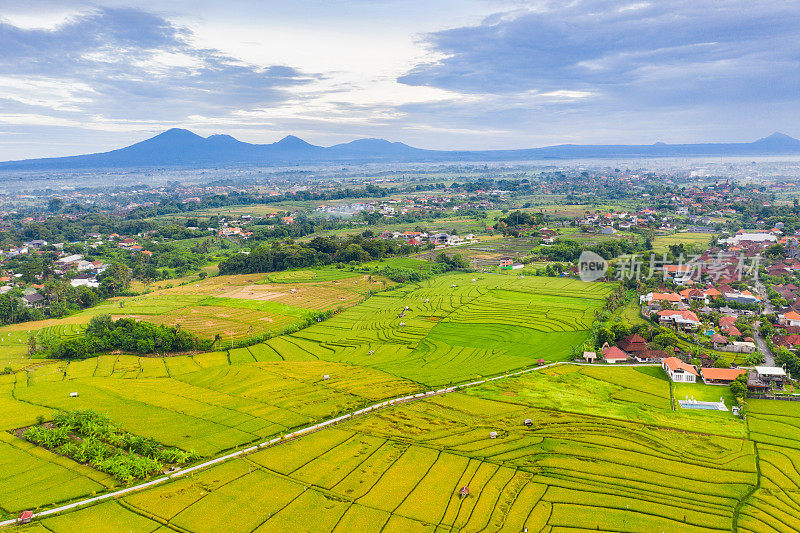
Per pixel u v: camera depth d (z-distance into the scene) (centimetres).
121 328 18325
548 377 14500
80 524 8550
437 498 9188
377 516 8700
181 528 8456
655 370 14912
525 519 8619
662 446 10838
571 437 11212
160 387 14375
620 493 9312
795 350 15450
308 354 17275
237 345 18100
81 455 10519
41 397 13562
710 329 17275
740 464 10144
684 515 8719
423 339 18188
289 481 9725
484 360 16038
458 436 11362
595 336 17238
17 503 9094
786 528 8425
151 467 10069
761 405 12562
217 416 12450
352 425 11950
